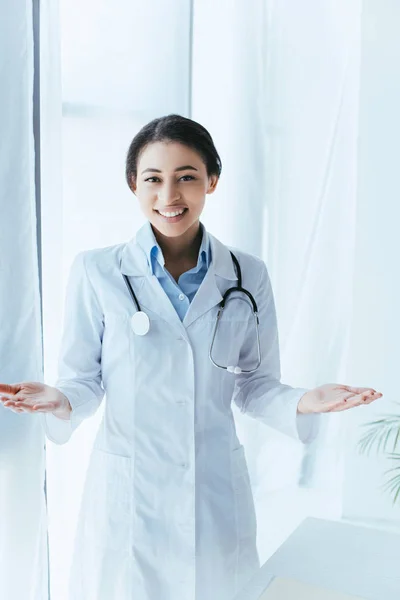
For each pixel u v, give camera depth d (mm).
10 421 1442
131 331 1135
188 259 1210
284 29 2098
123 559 1100
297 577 923
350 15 2141
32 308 1441
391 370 2180
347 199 2240
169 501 1104
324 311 2281
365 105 2121
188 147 1047
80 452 1683
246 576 1180
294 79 2127
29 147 1411
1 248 1397
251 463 2240
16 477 1458
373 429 2199
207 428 1153
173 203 1059
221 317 1172
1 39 1358
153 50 1790
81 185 1685
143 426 1123
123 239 1742
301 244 2201
